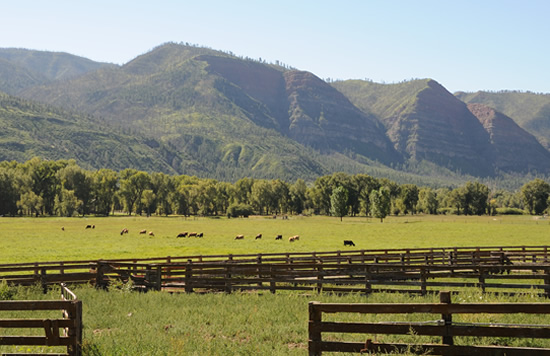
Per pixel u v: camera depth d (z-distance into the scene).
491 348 8.61
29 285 24.05
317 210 193.50
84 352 10.88
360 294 19.73
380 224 118.12
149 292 21.91
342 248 57.62
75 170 178.38
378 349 9.06
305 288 20.75
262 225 114.81
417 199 188.75
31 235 79.12
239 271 21.81
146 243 65.12
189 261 27.12
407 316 13.99
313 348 9.23
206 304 18.42
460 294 17.67
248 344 12.17
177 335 13.22
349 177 188.62
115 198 191.88
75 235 80.25
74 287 24.31
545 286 17.17
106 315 16.55
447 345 8.80
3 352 11.30
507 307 8.55
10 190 159.50
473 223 120.50
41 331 14.07
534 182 184.12
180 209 186.50
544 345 10.91
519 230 95.44
